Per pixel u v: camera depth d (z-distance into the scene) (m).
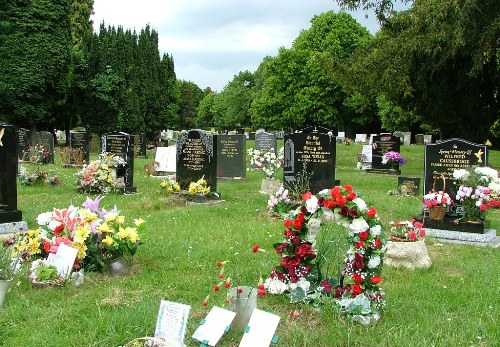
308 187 12.60
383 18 22.41
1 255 5.94
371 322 5.07
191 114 99.69
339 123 54.81
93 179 14.35
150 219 10.59
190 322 4.93
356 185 17.66
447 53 18.81
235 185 17.22
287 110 54.84
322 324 5.02
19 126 31.59
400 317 5.28
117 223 6.82
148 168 19.73
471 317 5.34
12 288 5.88
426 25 18.89
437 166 10.16
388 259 7.37
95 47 34.38
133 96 36.56
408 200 13.72
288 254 5.65
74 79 33.81
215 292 5.99
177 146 13.87
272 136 24.56
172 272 6.80
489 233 9.27
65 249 6.32
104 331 4.75
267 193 15.08
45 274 6.04
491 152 34.59
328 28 53.81
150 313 5.07
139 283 6.31
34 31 29.67
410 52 19.48
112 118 34.78
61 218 6.77
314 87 51.88
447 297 6.02
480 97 21.91
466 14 17.25
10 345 4.55
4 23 28.83
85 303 5.50
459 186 9.77
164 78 44.97
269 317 4.48
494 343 4.71
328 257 5.68
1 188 9.24
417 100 22.86
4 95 29.30
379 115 56.78
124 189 14.64
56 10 30.14
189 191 13.09
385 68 21.00
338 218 5.46
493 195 9.15
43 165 22.22
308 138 12.61
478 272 7.16
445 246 8.94
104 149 15.47
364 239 5.30
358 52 23.06
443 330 4.94
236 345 4.61
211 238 8.84
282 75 55.16
